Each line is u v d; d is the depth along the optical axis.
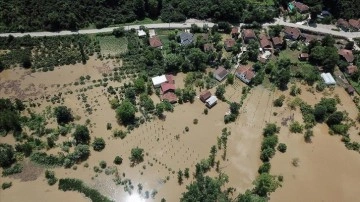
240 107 150.75
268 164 130.12
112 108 147.62
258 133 143.00
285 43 176.25
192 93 151.75
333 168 134.88
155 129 142.00
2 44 168.50
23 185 125.38
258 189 123.88
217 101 152.25
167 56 163.62
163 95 151.50
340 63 169.12
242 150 137.25
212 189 121.38
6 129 139.12
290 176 131.12
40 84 155.38
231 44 172.25
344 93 160.50
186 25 183.38
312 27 187.00
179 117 146.38
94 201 121.62
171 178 127.94
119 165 130.88
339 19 188.88
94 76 159.25
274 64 168.00
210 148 137.12
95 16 181.00
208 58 164.62
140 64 164.00
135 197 122.94
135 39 174.75
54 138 136.75
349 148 141.12
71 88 154.38
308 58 171.62
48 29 175.88
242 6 188.38
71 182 125.69
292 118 149.00
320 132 145.62
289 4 195.75
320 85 160.75
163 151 135.38
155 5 183.62
